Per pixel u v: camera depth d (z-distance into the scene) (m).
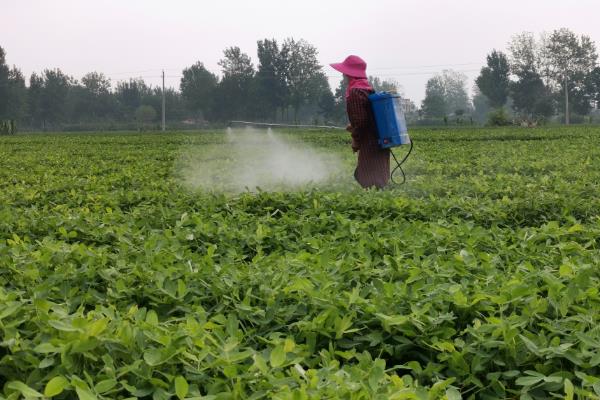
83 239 5.98
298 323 3.50
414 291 3.86
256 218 7.19
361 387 2.66
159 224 6.86
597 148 20.42
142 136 47.62
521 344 3.23
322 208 7.52
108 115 132.38
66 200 9.27
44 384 2.73
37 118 124.19
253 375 2.79
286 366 3.04
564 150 19.62
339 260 4.75
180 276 4.28
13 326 2.94
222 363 2.87
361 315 3.68
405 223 6.42
